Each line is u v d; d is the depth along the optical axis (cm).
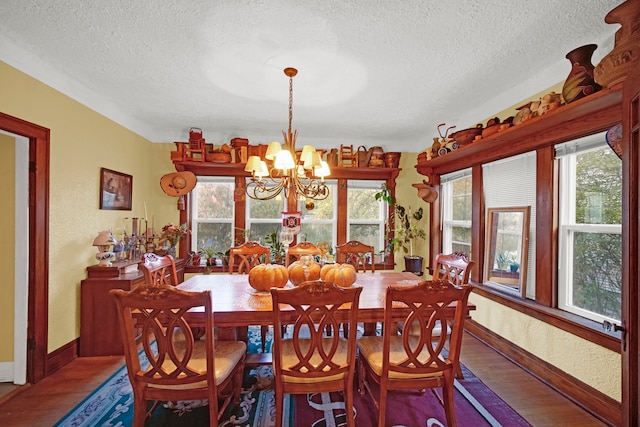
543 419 182
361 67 223
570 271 219
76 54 209
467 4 156
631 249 115
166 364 167
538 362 229
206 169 391
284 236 264
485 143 259
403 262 429
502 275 276
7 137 226
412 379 163
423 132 393
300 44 194
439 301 153
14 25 177
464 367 243
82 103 262
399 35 183
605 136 186
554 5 157
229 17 168
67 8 162
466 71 229
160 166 390
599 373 186
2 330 222
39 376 222
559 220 224
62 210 243
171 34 185
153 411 189
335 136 412
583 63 171
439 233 385
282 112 320
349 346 157
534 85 239
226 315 169
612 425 176
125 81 250
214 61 217
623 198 121
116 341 263
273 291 145
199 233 409
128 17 169
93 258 278
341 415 186
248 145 376
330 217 427
